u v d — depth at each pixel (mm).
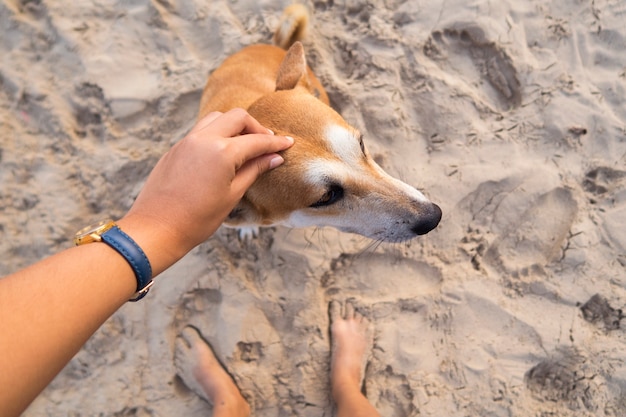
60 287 370
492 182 834
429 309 809
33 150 871
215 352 801
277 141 526
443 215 831
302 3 921
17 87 883
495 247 828
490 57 891
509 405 757
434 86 879
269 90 732
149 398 790
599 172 834
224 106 701
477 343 790
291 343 802
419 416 765
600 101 855
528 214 831
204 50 913
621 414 748
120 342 804
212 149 444
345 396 731
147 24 911
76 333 365
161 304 808
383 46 897
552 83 867
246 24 914
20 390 333
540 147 850
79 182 862
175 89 881
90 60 889
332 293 828
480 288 808
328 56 908
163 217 437
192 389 792
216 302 817
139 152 869
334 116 619
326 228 827
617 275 794
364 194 611
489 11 884
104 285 387
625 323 778
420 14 902
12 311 349
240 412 753
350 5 920
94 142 880
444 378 781
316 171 570
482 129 861
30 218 848
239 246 826
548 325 784
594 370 761
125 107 878
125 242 407
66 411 792
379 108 872
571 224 818
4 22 906
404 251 827
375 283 828
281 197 591
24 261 840
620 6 882
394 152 865
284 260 821
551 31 886
